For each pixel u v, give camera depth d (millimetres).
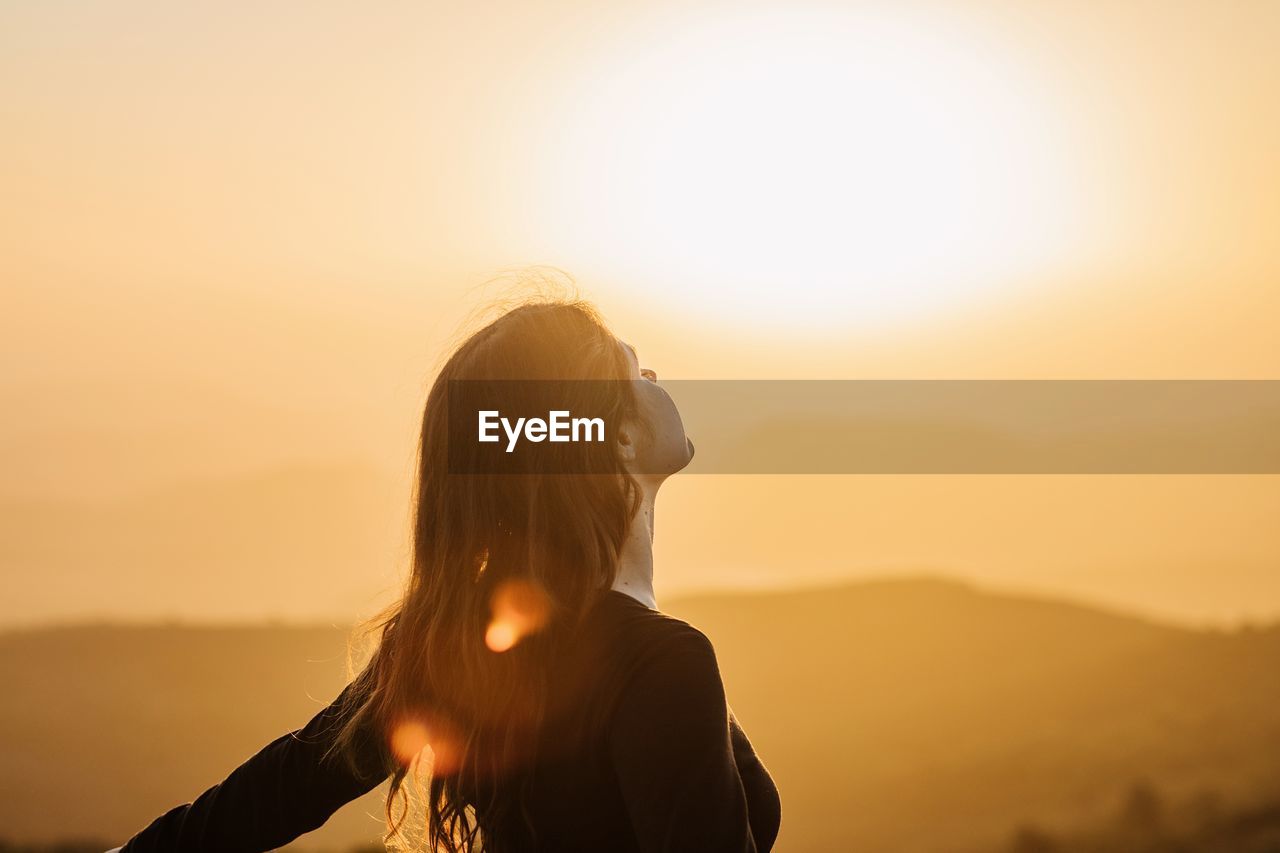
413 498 2234
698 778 1897
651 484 2156
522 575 2057
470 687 2080
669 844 1880
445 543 2107
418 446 2203
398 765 2215
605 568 2049
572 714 2010
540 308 2154
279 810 2260
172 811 2336
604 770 1991
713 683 1958
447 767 2146
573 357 2104
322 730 2291
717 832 1877
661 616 2020
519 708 2039
